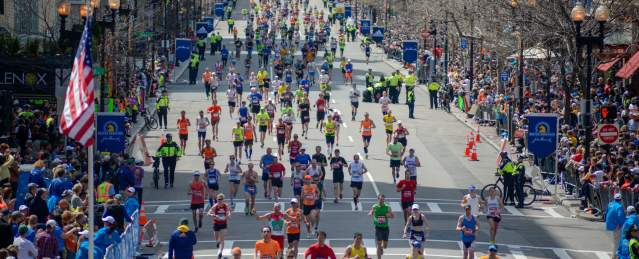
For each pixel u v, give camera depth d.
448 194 136.12
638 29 160.62
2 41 149.88
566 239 108.75
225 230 98.62
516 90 193.12
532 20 158.12
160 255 98.62
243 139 157.12
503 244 105.75
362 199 131.12
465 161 162.75
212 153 129.50
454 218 119.50
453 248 103.12
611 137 122.44
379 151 168.50
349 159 160.62
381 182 142.88
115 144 131.00
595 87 183.25
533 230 113.31
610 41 180.75
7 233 79.56
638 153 118.75
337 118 171.00
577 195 130.00
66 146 127.94
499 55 195.62
